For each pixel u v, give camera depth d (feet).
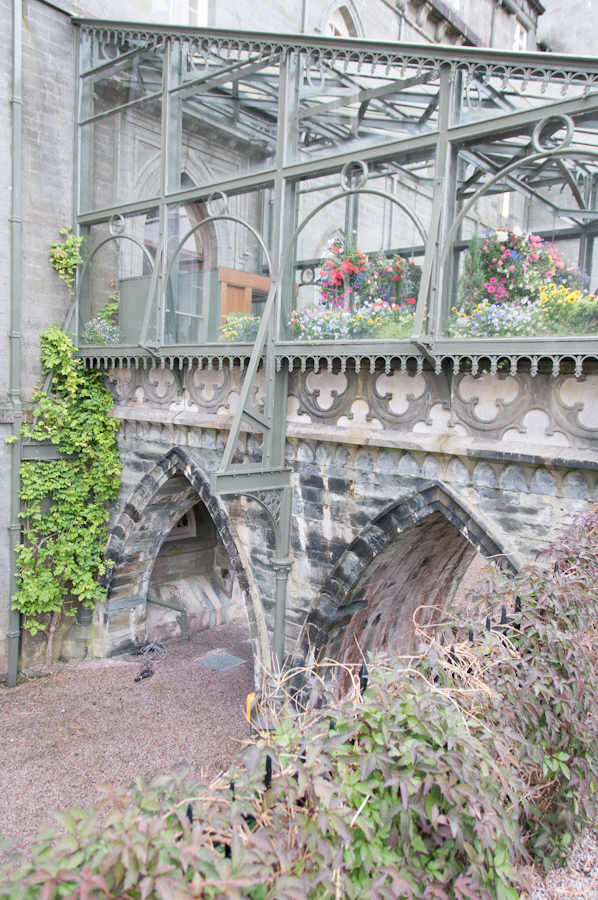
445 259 17.28
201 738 24.54
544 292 16.24
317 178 20.99
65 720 25.86
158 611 35.40
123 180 27.89
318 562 22.20
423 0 49.32
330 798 5.68
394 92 18.81
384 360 18.76
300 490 22.36
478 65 16.96
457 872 6.27
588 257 18.10
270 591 24.26
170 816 5.61
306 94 20.75
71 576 30.35
